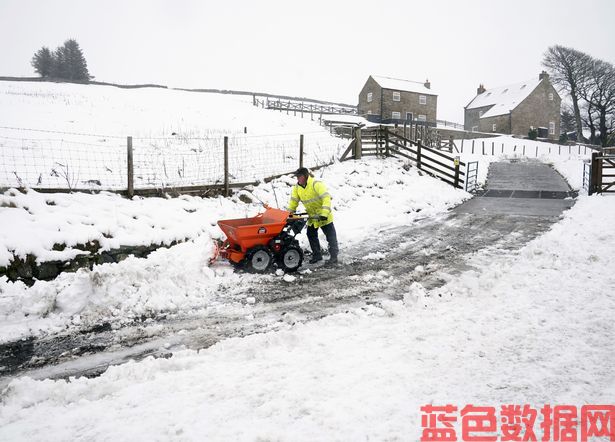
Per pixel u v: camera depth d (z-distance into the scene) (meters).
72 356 4.37
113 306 5.61
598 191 14.18
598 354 3.68
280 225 7.27
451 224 11.08
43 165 10.87
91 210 7.74
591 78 53.28
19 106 19.34
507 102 54.72
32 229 6.63
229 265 7.50
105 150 13.49
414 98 50.69
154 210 8.60
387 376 3.49
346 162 16.12
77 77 59.56
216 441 2.75
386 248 8.84
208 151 15.33
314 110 44.41
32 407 3.35
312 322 4.88
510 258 7.45
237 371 3.72
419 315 4.90
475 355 3.79
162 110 25.73
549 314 4.61
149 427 2.95
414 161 18.39
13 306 5.23
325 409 3.04
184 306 5.79
